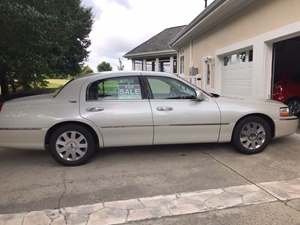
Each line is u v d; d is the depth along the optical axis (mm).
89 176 4777
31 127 5109
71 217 3439
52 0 11203
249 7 9180
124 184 4406
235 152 5867
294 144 6324
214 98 5727
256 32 8805
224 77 11672
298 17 6906
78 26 21625
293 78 10969
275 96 10164
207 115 5520
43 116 5133
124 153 5949
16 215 3518
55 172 5000
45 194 4113
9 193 4172
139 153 5930
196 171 4867
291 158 5418
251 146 5734
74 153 5277
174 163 5297
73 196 4027
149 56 25203
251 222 3246
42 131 5137
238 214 3418
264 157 5516
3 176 4859
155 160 5492
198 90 5641
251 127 5727
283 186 4148
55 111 5164
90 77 5445
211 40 12836
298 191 3977
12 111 5148
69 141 5254
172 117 5410
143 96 5473
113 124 5262
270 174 4648
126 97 5434
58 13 13531
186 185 4301
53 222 3336
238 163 5215
